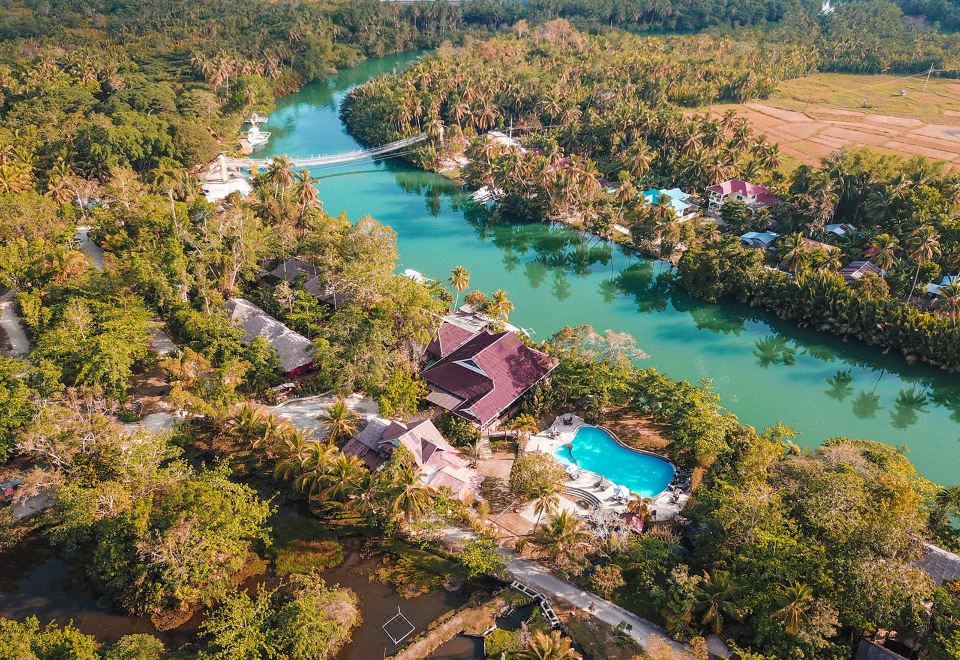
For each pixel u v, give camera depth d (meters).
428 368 104.81
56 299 110.50
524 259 158.62
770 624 61.53
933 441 103.88
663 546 71.94
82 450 76.12
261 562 74.69
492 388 98.00
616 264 156.75
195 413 91.25
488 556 71.81
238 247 120.62
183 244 122.94
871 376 118.75
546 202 170.62
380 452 86.94
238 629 61.31
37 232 126.56
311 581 68.94
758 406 110.19
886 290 120.38
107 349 90.50
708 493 75.94
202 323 101.94
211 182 181.38
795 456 84.19
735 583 65.88
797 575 63.09
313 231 137.75
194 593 67.06
